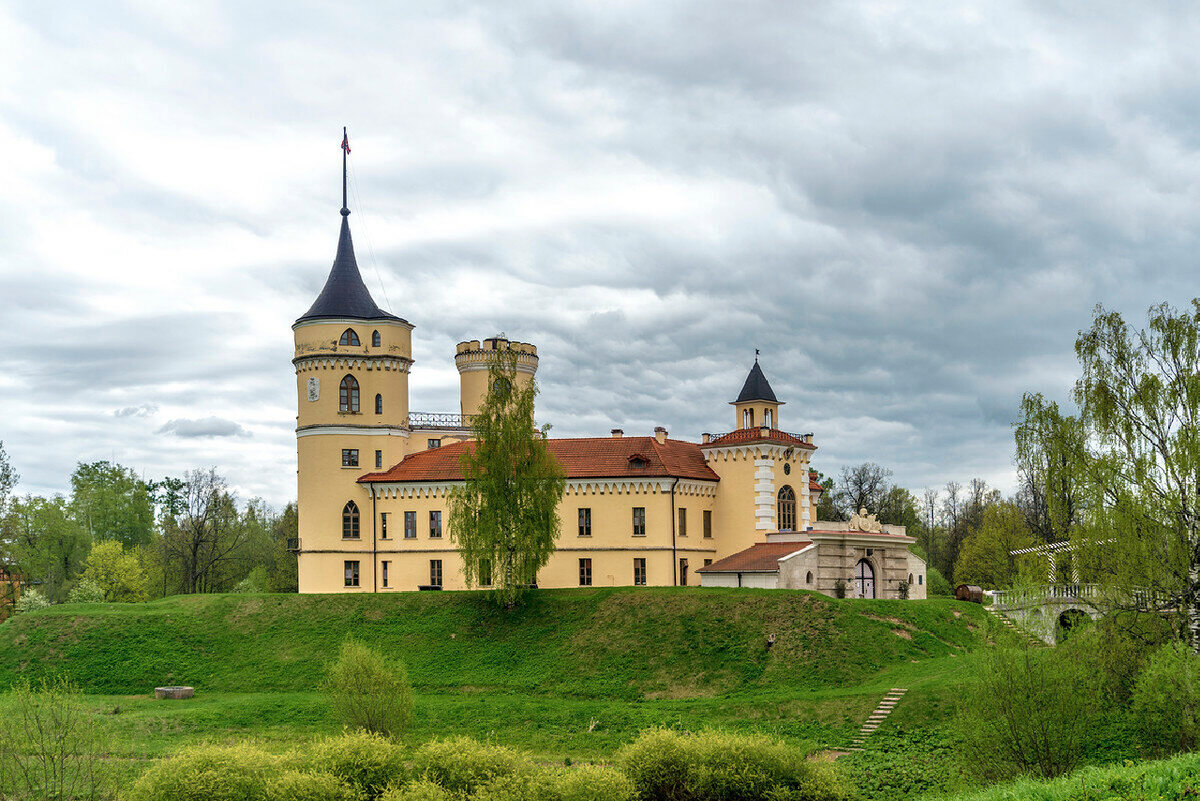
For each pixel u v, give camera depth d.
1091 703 41.69
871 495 132.62
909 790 44.34
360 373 90.00
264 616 78.00
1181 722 42.81
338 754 39.06
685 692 64.88
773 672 65.44
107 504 134.38
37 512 116.31
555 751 54.44
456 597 78.50
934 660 65.50
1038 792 34.47
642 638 70.44
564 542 85.50
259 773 38.50
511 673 69.06
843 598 76.69
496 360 78.38
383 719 52.66
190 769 37.72
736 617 70.88
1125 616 49.72
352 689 52.94
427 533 86.88
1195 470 50.00
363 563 88.25
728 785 37.75
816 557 79.31
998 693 41.06
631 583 84.00
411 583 86.88
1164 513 50.34
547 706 60.81
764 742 39.38
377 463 89.75
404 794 36.00
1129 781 33.34
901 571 85.44
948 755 48.69
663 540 83.81
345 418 89.25
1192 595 49.41
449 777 38.28
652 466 85.00
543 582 85.44
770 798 37.69
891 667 64.81
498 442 76.31
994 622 45.47
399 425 91.12
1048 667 40.88
